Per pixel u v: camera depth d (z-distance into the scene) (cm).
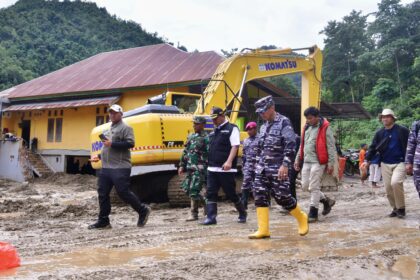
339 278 361
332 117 2786
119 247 500
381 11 5541
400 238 535
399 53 5012
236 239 536
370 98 4788
